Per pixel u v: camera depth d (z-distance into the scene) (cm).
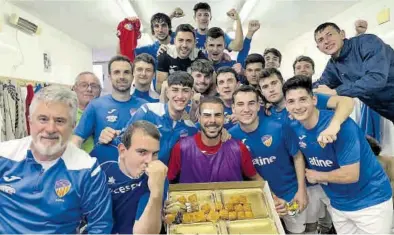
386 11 293
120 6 356
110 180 149
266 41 509
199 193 163
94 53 632
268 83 200
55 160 127
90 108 201
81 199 127
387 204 177
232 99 195
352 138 164
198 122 202
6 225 123
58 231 124
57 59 458
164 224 147
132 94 223
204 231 141
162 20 275
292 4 344
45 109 119
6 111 328
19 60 364
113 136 170
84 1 347
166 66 261
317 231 229
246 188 168
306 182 199
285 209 182
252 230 142
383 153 298
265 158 194
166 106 198
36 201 122
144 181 148
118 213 150
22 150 128
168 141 191
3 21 338
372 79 224
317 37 252
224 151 179
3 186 123
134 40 297
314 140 172
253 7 355
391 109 259
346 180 164
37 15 389
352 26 347
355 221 184
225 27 446
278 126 193
